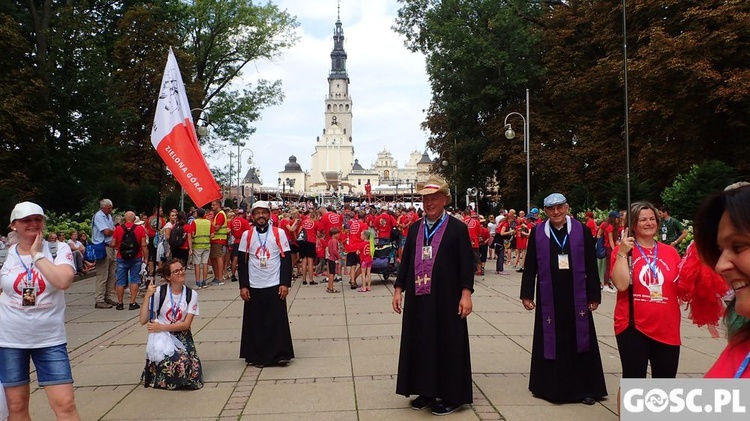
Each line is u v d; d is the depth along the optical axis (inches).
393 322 400.5
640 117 1015.6
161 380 247.9
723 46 917.8
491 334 354.6
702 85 927.7
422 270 217.3
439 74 1385.3
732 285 66.9
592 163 1268.5
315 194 4933.6
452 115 1443.2
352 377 264.1
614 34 1154.7
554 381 224.4
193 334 370.3
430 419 207.3
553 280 228.4
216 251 649.0
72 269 173.6
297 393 240.8
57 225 808.3
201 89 1284.4
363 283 580.1
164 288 255.8
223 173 1446.9
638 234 198.7
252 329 289.0
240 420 208.7
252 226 296.4
